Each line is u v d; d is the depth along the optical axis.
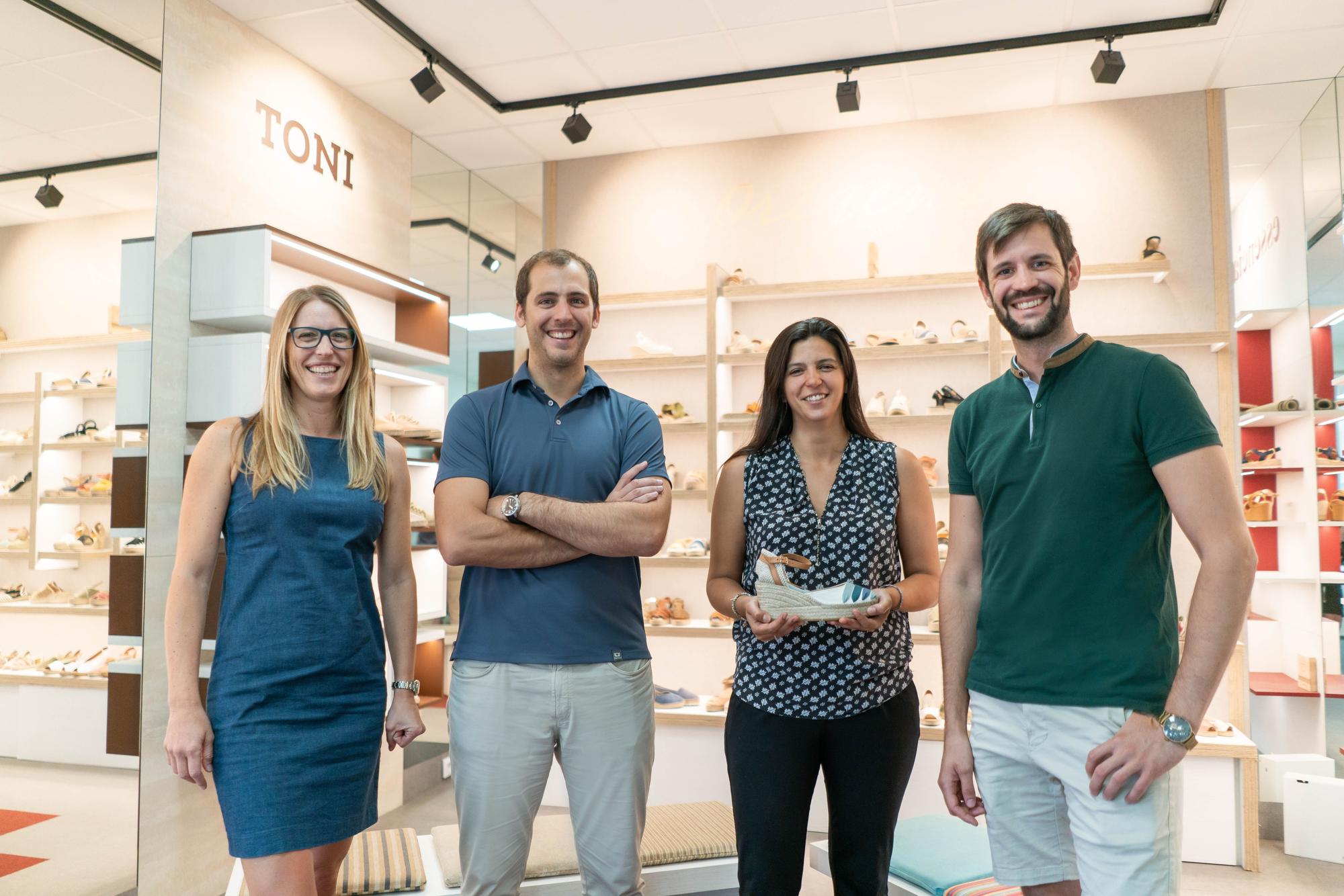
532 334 2.12
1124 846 1.51
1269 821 3.87
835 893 1.96
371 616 1.98
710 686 4.52
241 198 3.48
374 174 4.37
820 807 3.81
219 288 3.16
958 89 4.15
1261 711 4.08
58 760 2.91
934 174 4.46
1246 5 3.45
